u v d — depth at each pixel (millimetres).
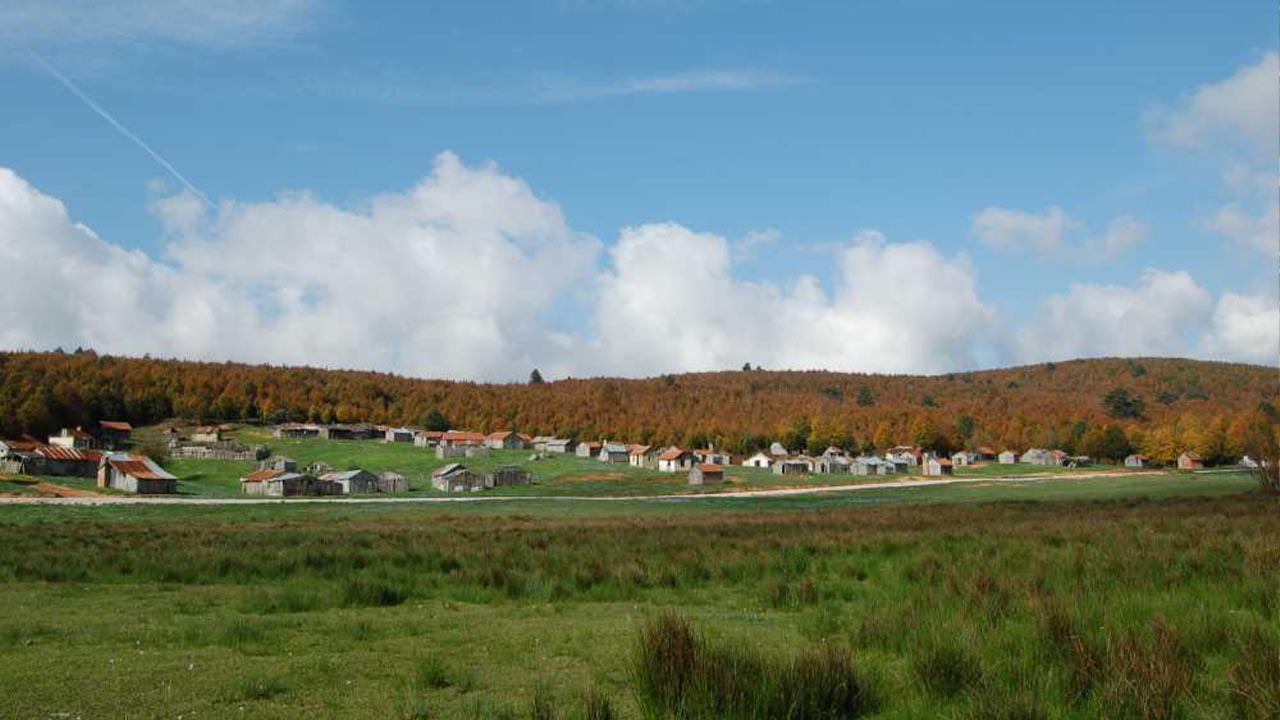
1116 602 14148
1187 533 27609
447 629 16734
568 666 13281
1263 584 15836
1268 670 9703
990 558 22875
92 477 122125
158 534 42625
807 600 19406
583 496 121188
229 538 39406
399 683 12055
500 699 11172
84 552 31688
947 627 12609
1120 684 9430
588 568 24984
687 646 10617
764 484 144250
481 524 53750
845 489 133875
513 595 22016
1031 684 10047
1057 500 81875
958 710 9570
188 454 163500
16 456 116875
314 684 12086
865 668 11367
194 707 10867
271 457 165625
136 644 15023
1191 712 9281
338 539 38344
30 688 11727
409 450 191750
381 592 20875
